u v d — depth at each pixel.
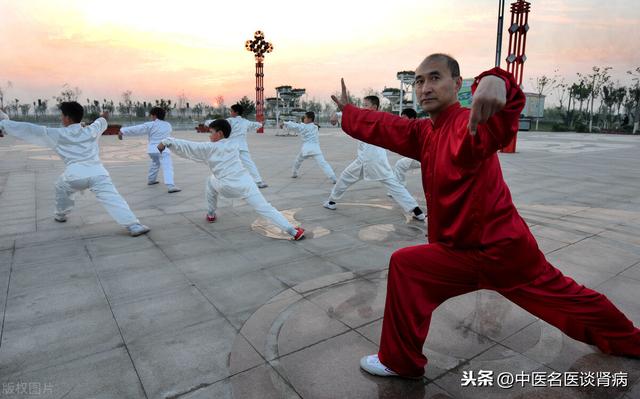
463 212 1.89
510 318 2.91
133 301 3.18
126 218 4.74
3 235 4.78
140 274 3.69
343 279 3.60
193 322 2.87
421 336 2.11
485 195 1.85
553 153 15.09
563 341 2.62
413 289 2.05
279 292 3.34
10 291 3.34
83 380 2.24
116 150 16.06
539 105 39.97
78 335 2.70
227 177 4.64
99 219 5.50
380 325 2.82
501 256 1.93
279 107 35.44
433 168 1.96
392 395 2.13
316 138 8.43
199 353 2.50
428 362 2.41
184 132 30.44
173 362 2.40
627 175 9.63
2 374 2.29
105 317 2.93
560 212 6.01
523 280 2.06
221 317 2.94
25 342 2.61
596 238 4.77
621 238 4.77
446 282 2.05
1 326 2.80
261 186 8.00
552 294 2.14
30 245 4.45
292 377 2.27
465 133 1.61
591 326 2.24
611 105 44.94
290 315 2.96
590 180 8.94
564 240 4.68
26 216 5.64
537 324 2.82
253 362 2.41
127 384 2.21
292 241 4.64
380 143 2.29
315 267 3.88
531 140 23.34
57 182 5.00
